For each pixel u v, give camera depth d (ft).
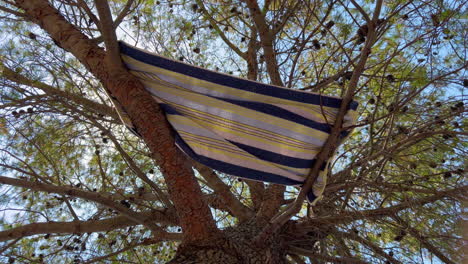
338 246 11.03
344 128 9.30
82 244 13.16
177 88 9.25
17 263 13.46
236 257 8.68
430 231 10.72
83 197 11.60
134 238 14.80
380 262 11.01
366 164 11.47
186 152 9.69
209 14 13.14
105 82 9.52
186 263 8.19
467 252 8.77
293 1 12.70
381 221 11.10
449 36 11.19
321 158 9.59
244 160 9.82
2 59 11.89
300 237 11.92
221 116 9.39
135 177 14.87
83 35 10.21
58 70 12.57
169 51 13.98
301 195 9.84
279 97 9.21
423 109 12.12
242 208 12.32
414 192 10.87
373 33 8.89
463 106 10.79
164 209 13.03
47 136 13.67
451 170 11.63
